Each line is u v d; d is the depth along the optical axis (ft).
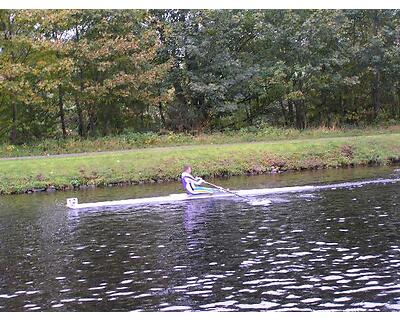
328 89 136.46
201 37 127.03
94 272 37.19
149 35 120.67
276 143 96.94
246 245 42.39
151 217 55.36
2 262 40.65
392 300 30.04
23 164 83.51
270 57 136.26
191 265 37.78
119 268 37.88
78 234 48.93
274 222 50.16
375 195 61.46
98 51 112.16
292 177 81.20
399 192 62.69
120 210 59.88
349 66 140.56
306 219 50.65
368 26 143.95
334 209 54.70
